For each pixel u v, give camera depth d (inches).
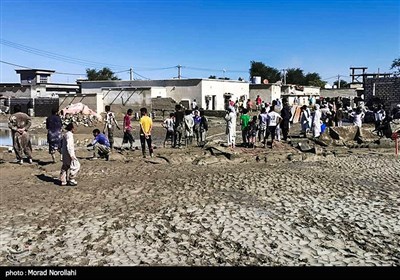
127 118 773.9
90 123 1501.0
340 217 358.3
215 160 655.8
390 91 1675.7
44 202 400.2
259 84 2399.1
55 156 690.2
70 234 312.0
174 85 2154.3
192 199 412.8
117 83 2298.2
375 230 326.0
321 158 704.4
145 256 271.3
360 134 916.6
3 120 1830.7
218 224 336.2
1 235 310.0
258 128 836.6
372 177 536.1
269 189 459.2
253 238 305.6
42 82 3088.1
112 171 567.5
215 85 2167.8
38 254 275.3
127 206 386.9
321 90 2847.0
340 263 262.5
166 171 570.6
